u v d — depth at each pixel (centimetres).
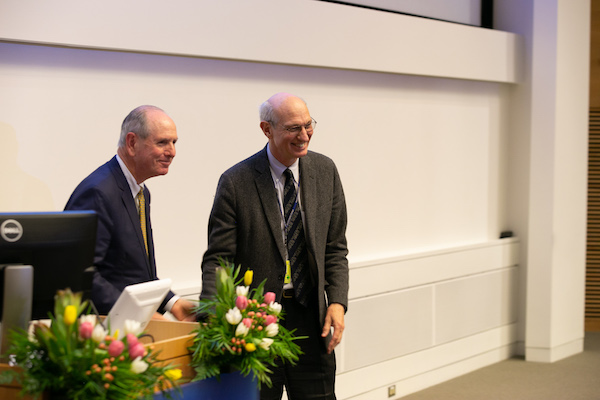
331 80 494
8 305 197
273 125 295
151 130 276
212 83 422
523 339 644
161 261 402
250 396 229
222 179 303
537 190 625
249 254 300
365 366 513
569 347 649
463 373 595
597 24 744
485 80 595
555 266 628
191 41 398
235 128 434
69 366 173
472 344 602
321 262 303
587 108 646
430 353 565
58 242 207
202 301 233
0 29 330
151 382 183
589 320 747
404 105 548
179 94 407
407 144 553
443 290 574
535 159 624
